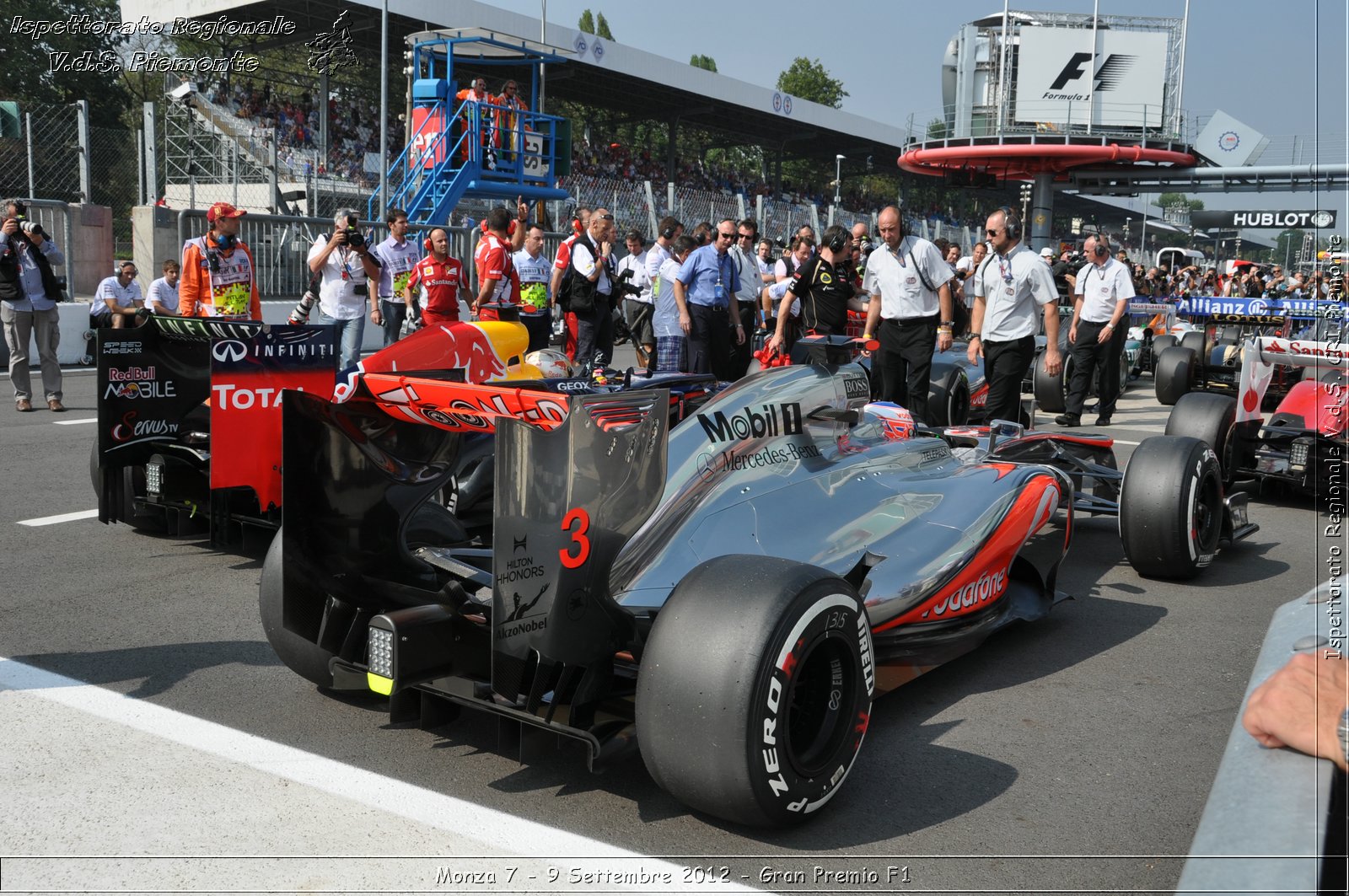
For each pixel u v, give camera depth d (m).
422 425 3.51
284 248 14.47
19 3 24.98
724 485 3.49
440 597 3.15
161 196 16.20
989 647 4.24
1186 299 12.26
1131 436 9.93
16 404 9.73
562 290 10.41
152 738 3.21
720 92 32.06
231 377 4.64
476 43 18.58
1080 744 3.31
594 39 27.34
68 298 13.77
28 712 3.38
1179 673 3.98
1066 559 5.66
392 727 3.33
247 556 5.34
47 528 5.79
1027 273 7.33
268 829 2.69
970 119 34.69
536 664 2.81
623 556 3.14
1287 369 9.23
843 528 3.74
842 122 38.19
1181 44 33.47
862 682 2.86
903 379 7.36
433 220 17.30
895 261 7.10
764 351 7.23
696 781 2.58
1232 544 5.65
